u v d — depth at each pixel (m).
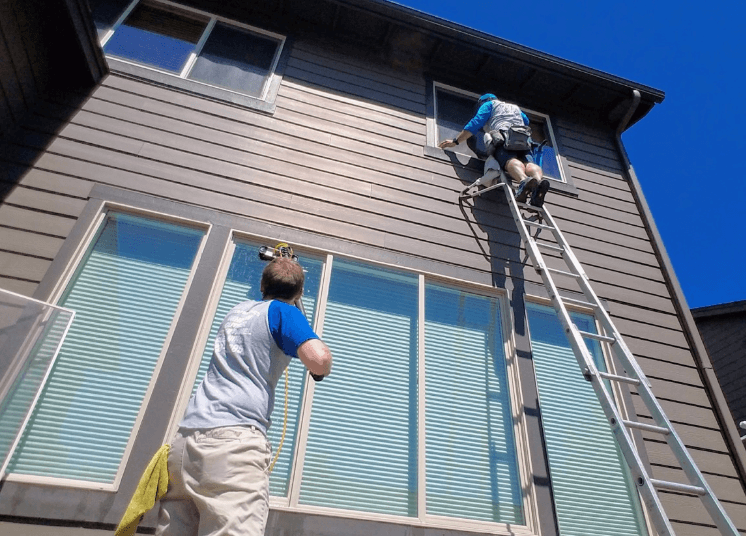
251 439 1.54
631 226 4.93
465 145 5.08
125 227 3.39
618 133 5.82
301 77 4.84
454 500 2.95
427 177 4.53
